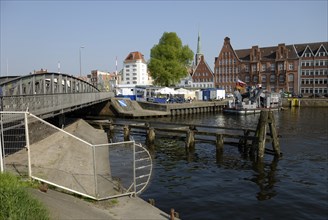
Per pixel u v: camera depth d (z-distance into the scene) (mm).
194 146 25328
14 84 17219
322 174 18766
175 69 75438
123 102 55406
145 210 10406
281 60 95688
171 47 76188
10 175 8516
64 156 17422
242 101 63000
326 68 90000
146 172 16703
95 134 30781
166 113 55938
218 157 22781
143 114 52250
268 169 19750
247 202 14461
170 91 67750
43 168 13289
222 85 108312
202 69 112750
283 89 96062
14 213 6520
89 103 35438
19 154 15000
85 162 17203
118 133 33594
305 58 92812
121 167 17109
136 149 22547
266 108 63938
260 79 100438
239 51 108125
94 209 9672
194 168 20031
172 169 19766
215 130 37281
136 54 177000
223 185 16797
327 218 12922
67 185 11672
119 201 10953
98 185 12594
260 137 21969
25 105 16359
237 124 44875
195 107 62594
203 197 15023
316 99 78875
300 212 13461
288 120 48969
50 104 20328
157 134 29719
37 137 19906
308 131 36594
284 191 15922
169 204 14133
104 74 121000
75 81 32438
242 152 24000
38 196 8711
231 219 12727
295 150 25219
